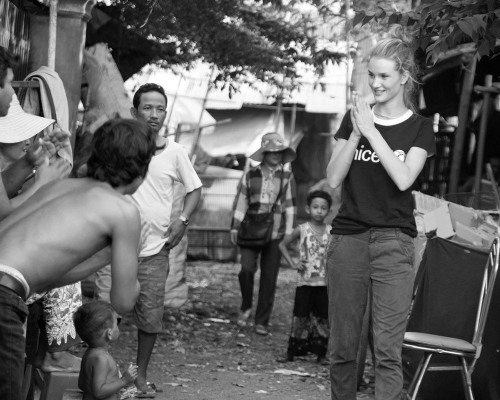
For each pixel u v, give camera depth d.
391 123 5.84
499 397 6.83
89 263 4.39
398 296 5.71
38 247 4.07
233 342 10.54
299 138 27.50
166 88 26.00
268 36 15.50
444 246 7.21
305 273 9.31
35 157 4.92
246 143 26.73
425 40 7.26
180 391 7.76
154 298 7.39
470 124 15.51
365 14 7.41
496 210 9.67
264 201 11.25
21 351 4.05
